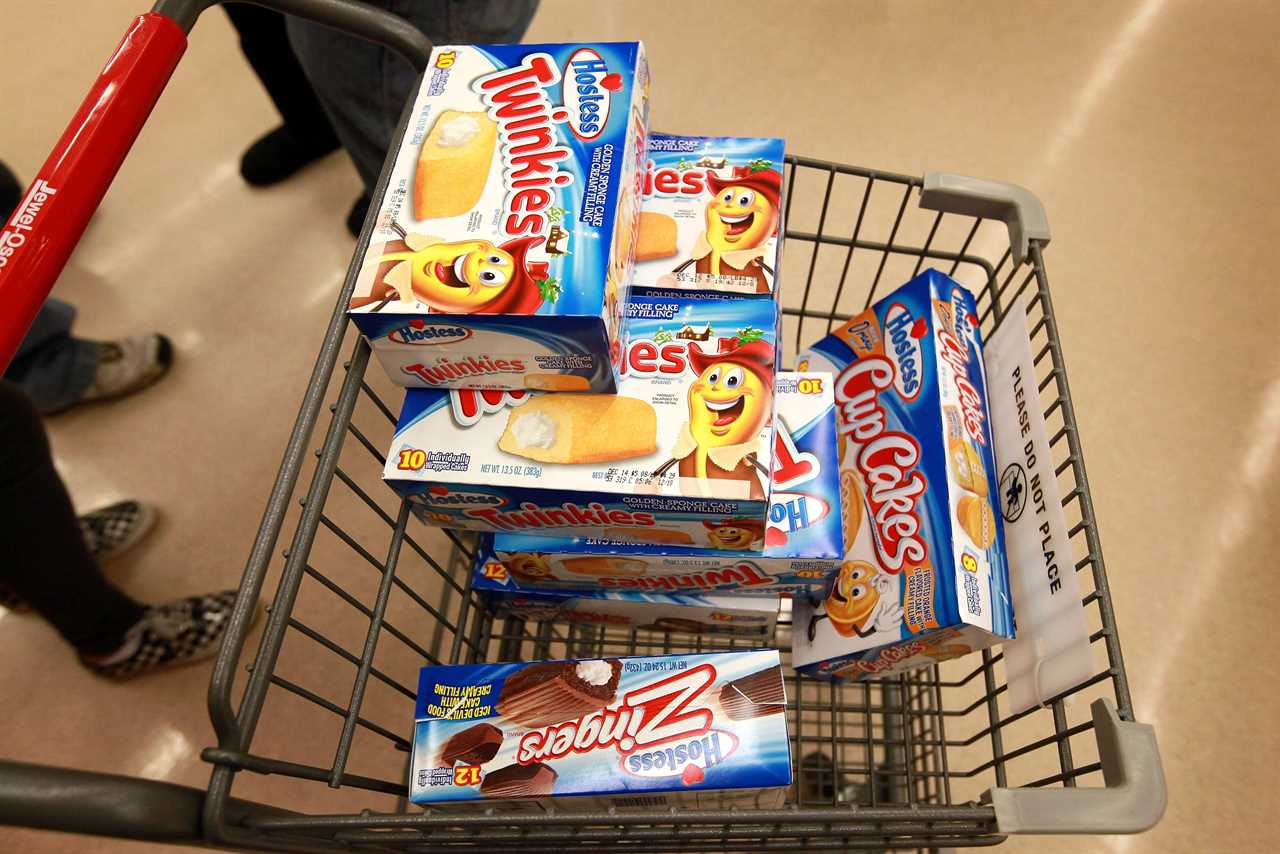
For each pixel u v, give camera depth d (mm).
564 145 765
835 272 1889
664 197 913
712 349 792
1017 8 2250
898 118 2111
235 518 1755
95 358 1861
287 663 1577
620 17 2316
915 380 920
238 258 2086
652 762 738
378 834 692
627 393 772
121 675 1579
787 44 2244
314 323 1980
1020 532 859
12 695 1586
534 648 1280
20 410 1115
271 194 2170
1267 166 1973
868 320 994
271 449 1824
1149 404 1720
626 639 1316
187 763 1524
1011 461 895
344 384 755
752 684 765
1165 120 2059
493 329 694
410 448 760
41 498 1213
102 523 1705
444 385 780
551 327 686
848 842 773
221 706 619
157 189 2209
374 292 698
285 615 677
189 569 1708
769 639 1047
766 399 761
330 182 2166
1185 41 2164
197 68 2391
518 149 766
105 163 655
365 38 880
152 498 1787
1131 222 1928
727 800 763
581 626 1228
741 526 775
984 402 943
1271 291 1816
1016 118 2092
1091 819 627
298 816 651
